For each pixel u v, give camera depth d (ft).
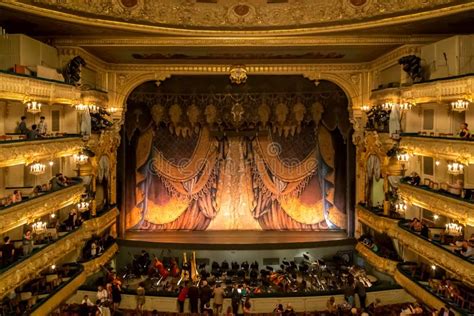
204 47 77.82
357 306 71.51
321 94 99.35
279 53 83.20
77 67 71.77
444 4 60.29
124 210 96.78
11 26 67.82
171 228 101.24
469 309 52.37
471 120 62.54
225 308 71.72
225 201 102.27
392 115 71.56
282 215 101.71
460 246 57.72
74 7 63.82
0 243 60.13
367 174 89.10
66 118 74.64
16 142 51.65
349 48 78.69
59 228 69.46
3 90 50.26
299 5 72.54
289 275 82.23
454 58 63.41
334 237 96.17
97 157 81.15
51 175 72.23
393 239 80.89
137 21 70.28
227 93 100.37
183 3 72.33
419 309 59.98
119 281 74.49
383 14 66.69
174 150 101.50
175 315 68.64
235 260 89.10
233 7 73.46
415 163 76.84
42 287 62.64
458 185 62.13
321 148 101.30
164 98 99.86
